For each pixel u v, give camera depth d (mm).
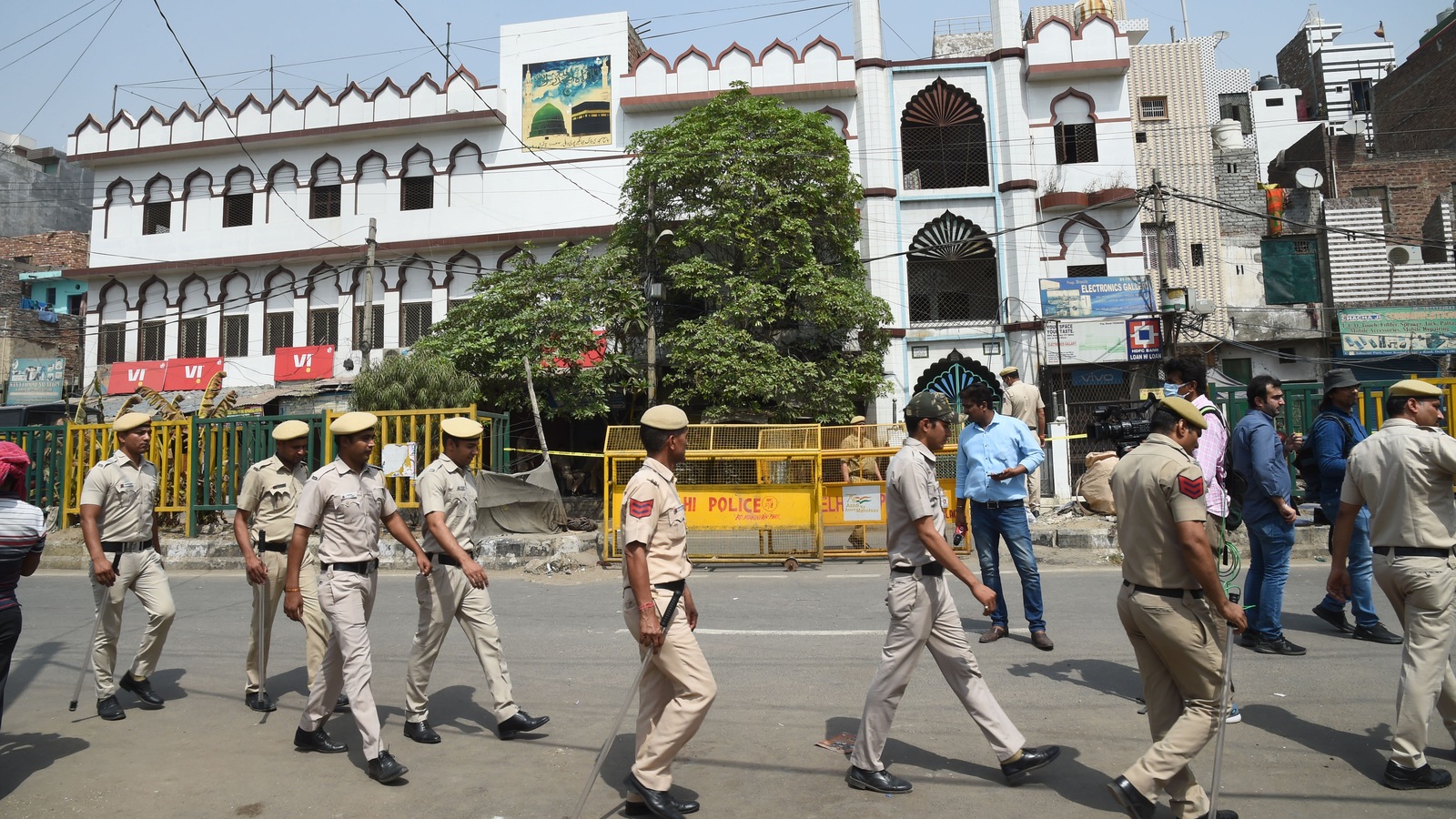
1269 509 6254
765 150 19266
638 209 20062
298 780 4504
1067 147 22734
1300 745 4621
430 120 23828
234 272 25094
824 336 20062
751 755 4691
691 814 3988
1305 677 5727
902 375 22031
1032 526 11656
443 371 15914
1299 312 22078
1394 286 22516
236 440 13172
